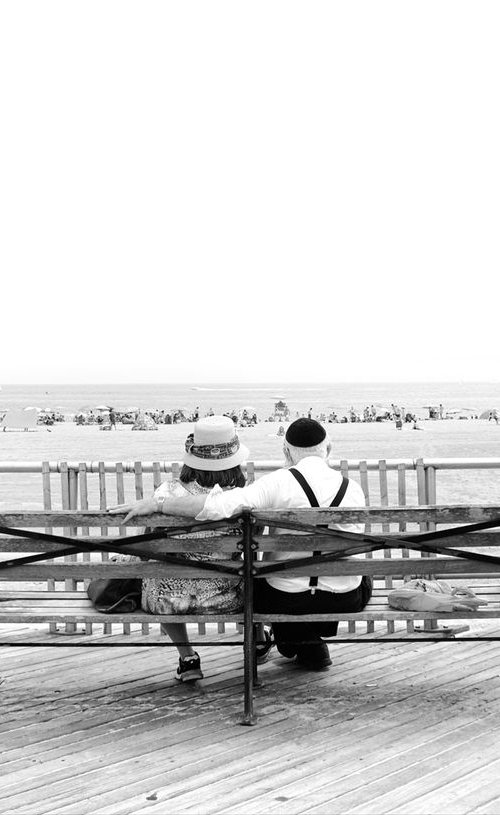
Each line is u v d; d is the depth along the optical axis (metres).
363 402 134.75
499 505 3.88
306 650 4.72
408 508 3.91
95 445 46.09
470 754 3.59
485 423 72.50
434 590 4.41
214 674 4.74
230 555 4.26
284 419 83.38
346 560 4.01
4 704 4.30
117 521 3.98
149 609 4.23
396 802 3.19
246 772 3.46
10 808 3.18
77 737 3.85
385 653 5.04
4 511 3.95
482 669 4.73
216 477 4.28
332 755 3.61
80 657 5.08
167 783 3.37
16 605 4.33
